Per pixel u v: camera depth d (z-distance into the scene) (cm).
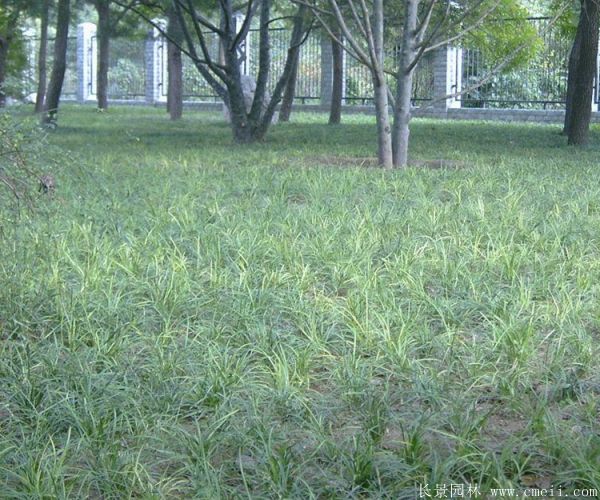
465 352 615
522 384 562
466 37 2455
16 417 521
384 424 500
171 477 453
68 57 5253
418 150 1900
